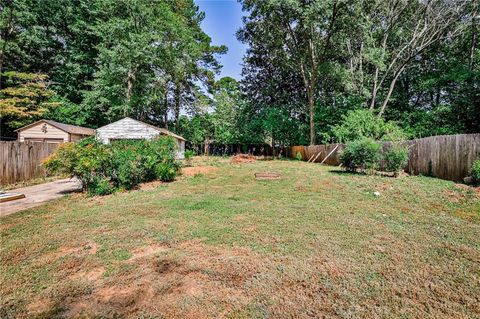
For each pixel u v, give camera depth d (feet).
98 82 65.46
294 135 83.92
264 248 11.41
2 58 60.18
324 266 9.79
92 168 24.08
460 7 51.21
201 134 87.66
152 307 7.58
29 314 7.39
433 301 7.75
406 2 57.93
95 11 70.95
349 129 52.37
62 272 9.65
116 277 9.23
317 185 26.78
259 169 43.88
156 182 29.78
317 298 7.91
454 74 51.34
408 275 9.15
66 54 72.84
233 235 12.96
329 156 53.72
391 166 31.30
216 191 24.44
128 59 64.18
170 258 10.56
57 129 53.16
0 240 12.76
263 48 83.97
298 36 72.54
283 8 59.67
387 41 69.67
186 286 8.60
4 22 59.72
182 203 19.66
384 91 72.18
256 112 94.58
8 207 19.58
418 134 52.44
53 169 24.27
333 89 81.76
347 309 7.41
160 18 72.28
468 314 7.20
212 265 9.95
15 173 30.86
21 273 9.59
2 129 61.62
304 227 14.02
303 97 92.12
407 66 66.90
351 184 26.58
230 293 8.20
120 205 19.53
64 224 15.15
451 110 51.29
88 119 74.59
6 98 57.36
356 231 13.38
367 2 57.82
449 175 26.73
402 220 15.16
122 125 55.83
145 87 74.74
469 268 9.62
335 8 56.29
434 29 57.41
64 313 7.41
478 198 19.02
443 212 16.67
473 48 55.52
